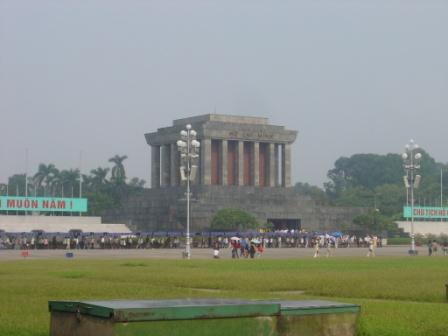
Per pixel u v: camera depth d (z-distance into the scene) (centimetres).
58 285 7719
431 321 4719
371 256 16975
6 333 4156
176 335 2784
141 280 8631
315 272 10144
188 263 12962
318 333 3128
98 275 9475
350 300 6238
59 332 2948
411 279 8631
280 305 3033
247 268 11275
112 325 2706
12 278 8862
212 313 2855
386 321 4644
